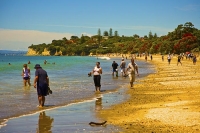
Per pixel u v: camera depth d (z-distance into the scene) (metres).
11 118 10.34
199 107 11.48
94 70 18.59
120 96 16.17
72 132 8.29
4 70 43.91
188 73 33.31
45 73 13.03
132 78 20.50
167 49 144.50
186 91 17.20
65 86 21.36
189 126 8.68
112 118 10.20
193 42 133.75
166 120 9.52
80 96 16.22
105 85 22.16
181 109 11.21
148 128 8.56
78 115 10.84
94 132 8.24
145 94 16.73
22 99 14.88
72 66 58.84
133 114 10.77
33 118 10.35
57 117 10.50
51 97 15.76
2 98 15.19
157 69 44.94
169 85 20.98
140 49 188.62
